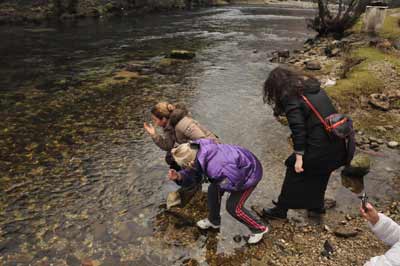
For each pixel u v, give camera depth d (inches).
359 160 201.5
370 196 186.4
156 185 193.6
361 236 156.8
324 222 166.4
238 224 165.0
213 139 159.3
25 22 746.2
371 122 268.4
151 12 1002.1
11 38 593.6
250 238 152.3
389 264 81.0
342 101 295.9
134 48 537.6
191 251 149.3
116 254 147.3
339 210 175.3
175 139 167.3
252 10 1170.6
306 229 161.9
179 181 164.6
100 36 631.8
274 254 147.7
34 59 466.0
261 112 293.0
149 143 239.9
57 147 233.3
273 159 221.1
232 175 138.6
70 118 280.2
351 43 483.5
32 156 222.1
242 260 144.6
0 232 158.2
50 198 181.8
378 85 327.9
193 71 414.6
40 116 283.6
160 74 402.0
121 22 809.5
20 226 162.2
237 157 140.7
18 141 241.3
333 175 204.4
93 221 165.9
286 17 984.3
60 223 164.4
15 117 281.3
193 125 158.6
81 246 151.3
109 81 377.1
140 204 178.2
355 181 198.8
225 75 398.6
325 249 149.0
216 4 1325.0
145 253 147.9
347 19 567.5
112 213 171.5
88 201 179.9
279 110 147.4
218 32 698.2
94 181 196.4
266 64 448.5
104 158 219.9
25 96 330.0
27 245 151.6
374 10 512.7
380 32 521.7
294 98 141.7
